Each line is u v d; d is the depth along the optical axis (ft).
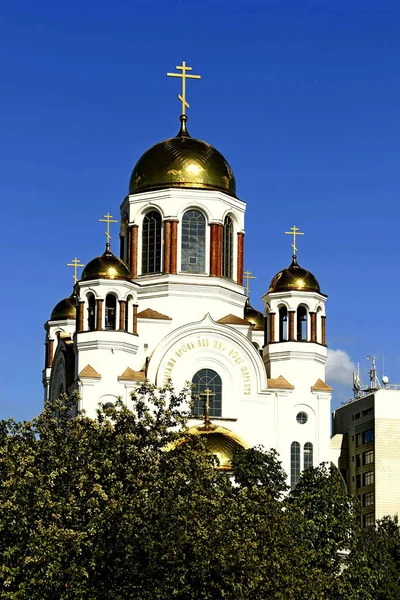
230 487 244.63
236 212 383.45
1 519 213.25
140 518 212.23
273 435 357.82
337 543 280.92
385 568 319.27
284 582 222.69
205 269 374.84
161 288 370.94
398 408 467.93
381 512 458.09
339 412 499.10
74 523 216.95
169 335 356.38
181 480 226.38
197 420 353.92
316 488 296.10
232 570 210.79
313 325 368.89
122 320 354.13
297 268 375.66
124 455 230.68
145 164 382.22
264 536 228.63
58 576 206.39
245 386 359.25
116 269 355.77
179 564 208.23
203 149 384.47
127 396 349.41
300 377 363.97
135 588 207.41
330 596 259.80
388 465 462.60
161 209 374.63
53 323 435.12
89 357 351.67
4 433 237.45
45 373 435.12
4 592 206.90
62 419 239.71
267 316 372.79
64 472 225.15
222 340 359.66
